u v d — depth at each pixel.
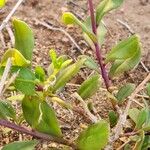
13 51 0.12
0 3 0.13
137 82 0.18
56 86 0.12
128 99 0.16
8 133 0.15
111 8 0.14
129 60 0.14
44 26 0.20
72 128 0.16
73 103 0.16
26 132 0.13
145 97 0.17
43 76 0.13
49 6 0.21
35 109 0.13
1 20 0.20
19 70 0.12
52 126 0.13
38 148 0.15
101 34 0.15
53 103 0.16
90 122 0.15
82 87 0.13
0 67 0.12
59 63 0.12
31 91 0.12
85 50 0.19
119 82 0.18
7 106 0.13
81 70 0.18
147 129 0.14
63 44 0.19
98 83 0.13
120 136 0.14
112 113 0.14
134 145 0.14
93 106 0.15
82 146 0.13
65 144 0.13
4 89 0.12
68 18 0.13
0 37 0.19
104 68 0.14
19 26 0.13
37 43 0.19
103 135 0.12
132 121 0.15
